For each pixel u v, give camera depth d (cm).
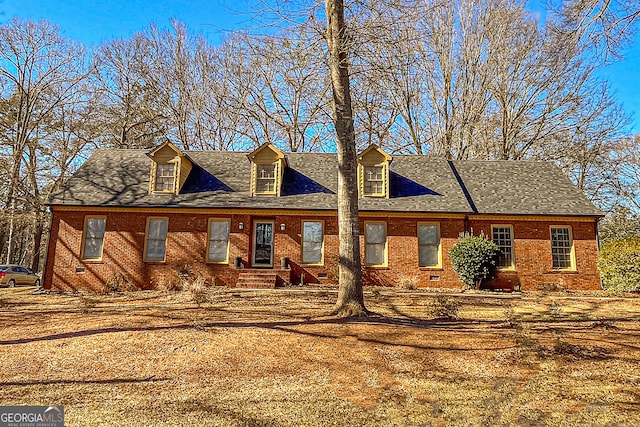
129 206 1702
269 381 611
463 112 2684
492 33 2547
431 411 502
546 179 1997
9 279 2309
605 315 1054
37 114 2820
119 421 478
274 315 1016
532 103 2575
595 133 2623
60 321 989
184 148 3034
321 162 2038
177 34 3038
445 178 1944
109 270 1681
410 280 1691
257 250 1788
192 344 771
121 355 719
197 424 472
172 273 1695
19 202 2730
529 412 497
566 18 880
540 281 1719
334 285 1675
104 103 2909
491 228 1773
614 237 2889
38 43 2684
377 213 1750
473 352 729
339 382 606
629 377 609
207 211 1745
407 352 729
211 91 3027
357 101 1292
